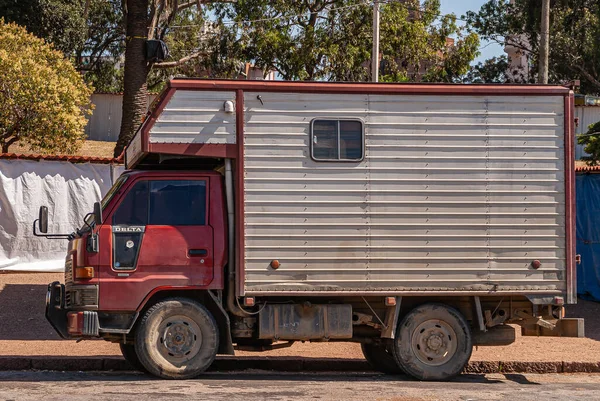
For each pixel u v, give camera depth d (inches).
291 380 384.5
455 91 383.9
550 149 388.5
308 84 377.4
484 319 397.1
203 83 373.7
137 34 970.1
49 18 1541.6
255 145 374.0
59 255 685.3
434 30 1341.0
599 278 647.1
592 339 507.5
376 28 940.6
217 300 374.9
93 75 1882.4
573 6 1882.4
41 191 679.7
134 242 370.3
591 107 1542.8
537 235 386.0
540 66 789.2
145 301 367.9
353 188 377.1
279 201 373.1
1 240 666.2
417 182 380.5
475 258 382.0
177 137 371.9
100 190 701.9
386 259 377.4
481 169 384.5
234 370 429.7
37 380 371.9
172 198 378.6
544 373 431.5
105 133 1662.2
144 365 367.2
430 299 393.7
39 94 1008.2
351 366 436.5
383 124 380.2
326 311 382.6
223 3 1334.9
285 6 1270.9
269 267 371.2
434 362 387.2
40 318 535.5
